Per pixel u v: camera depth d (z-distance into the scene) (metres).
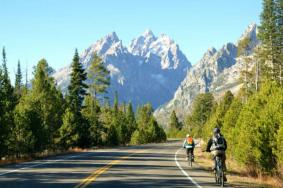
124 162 43.72
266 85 38.88
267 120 33.66
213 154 24.39
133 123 175.25
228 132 54.28
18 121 50.94
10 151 49.25
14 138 49.75
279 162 30.39
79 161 44.22
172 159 52.09
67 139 72.19
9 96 59.84
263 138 33.53
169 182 25.81
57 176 28.61
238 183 25.92
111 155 57.94
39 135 54.00
